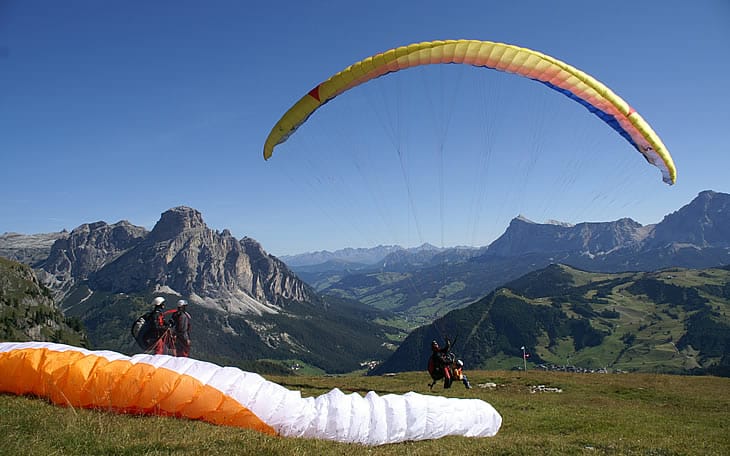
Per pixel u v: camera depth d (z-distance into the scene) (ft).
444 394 81.10
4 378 37.83
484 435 45.29
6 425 28.66
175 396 36.29
